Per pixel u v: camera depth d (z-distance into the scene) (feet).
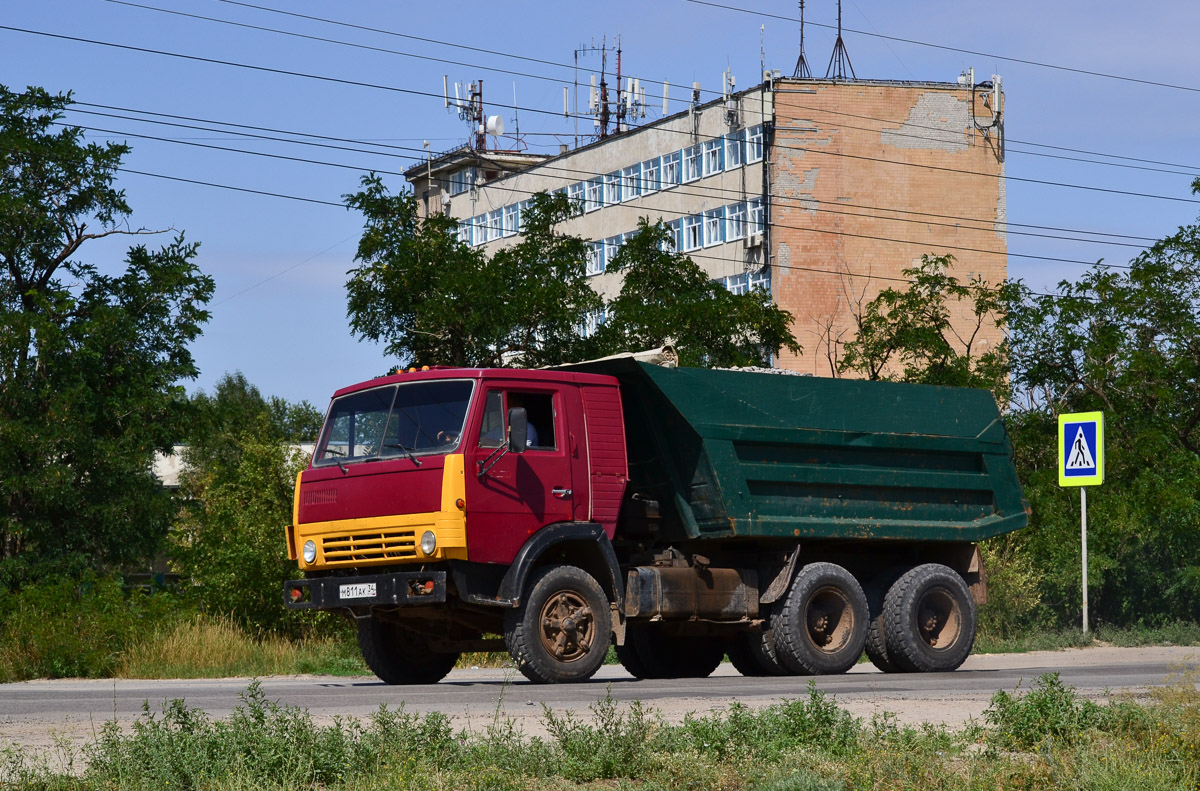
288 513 71.51
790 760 22.53
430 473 39.78
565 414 42.29
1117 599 86.94
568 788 20.99
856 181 180.45
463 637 45.85
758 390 46.70
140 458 106.32
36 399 106.42
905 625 48.85
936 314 120.57
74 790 20.18
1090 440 70.23
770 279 178.81
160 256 116.57
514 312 99.66
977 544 52.60
